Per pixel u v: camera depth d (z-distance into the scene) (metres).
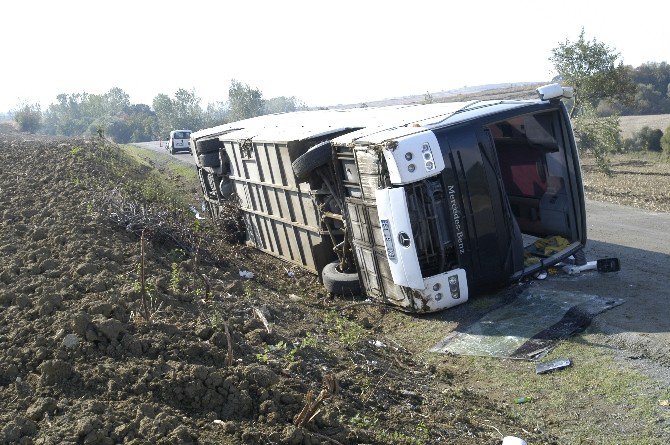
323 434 5.11
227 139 14.11
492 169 8.95
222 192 15.03
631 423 5.84
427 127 8.77
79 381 5.33
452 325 8.76
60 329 6.07
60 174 15.88
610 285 9.28
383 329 9.17
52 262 8.27
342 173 9.69
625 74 28.33
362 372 6.82
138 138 71.94
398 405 6.20
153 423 4.71
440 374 7.45
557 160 10.48
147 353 5.86
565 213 10.65
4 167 17.59
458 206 8.74
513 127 11.02
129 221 11.04
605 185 24.09
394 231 8.47
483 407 6.47
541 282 9.70
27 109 73.38
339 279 10.40
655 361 6.79
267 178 12.45
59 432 4.55
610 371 6.79
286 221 12.17
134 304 6.95
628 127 45.66
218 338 6.31
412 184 8.45
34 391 5.21
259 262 13.20
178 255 10.77
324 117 13.05
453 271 8.66
